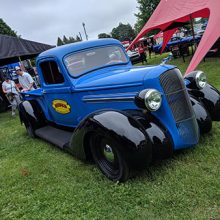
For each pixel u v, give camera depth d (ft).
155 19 39.83
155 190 11.23
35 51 36.35
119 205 10.85
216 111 14.69
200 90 14.99
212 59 45.34
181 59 55.83
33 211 11.64
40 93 19.75
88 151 13.79
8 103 39.52
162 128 12.11
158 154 11.72
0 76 43.62
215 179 11.12
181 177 11.75
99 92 14.15
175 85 12.48
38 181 14.14
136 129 11.31
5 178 15.24
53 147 18.67
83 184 12.86
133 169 11.43
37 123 20.68
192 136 12.91
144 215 10.00
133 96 12.59
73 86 15.49
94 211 10.78
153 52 95.66
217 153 13.12
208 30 28.94
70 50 15.98
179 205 10.08
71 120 16.94
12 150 20.01
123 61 17.15
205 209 9.65
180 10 36.11
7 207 12.40
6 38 34.22
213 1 31.42
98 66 16.21
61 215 10.94
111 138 11.43
